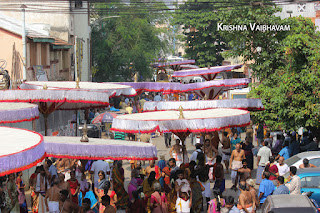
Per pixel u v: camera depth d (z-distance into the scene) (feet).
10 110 69.00
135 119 80.84
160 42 338.54
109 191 75.05
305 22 124.36
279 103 118.93
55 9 237.25
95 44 321.52
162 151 151.64
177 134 86.28
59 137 79.15
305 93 116.67
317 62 114.52
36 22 237.45
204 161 87.56
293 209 62.28
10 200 61.26
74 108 116.98
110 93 113.09
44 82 122.11
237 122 83.20
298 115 116.16
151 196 73.10
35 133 52.21
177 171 77.20
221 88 150.92
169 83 148.36
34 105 77.36
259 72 140.36
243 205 73.31
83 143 70.18
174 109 99.45
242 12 141.69
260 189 81.35
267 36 140.67
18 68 162.30
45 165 83.76
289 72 119.65
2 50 162.61
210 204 70.03
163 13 344.49
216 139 116.78
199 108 99.86
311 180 80.48
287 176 89.45
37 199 80.79
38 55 178.40
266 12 140.46
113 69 329.52
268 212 60.75
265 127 140.36
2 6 234.38
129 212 75.41
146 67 329.11
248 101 101.76
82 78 282.77
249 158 116.47
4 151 41.83
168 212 79.97
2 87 144.15
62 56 231.91
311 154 95.61
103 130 165.17
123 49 320.70
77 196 77.46
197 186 81.76
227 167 119.65
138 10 334.24
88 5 283.59
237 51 145.18
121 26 316.60
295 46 115.24
